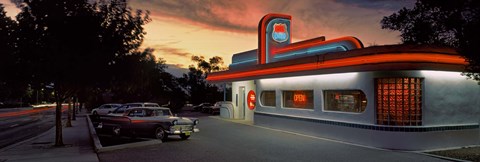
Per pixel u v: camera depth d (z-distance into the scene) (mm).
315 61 16109
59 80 14039
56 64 13070
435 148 12836
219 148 13391
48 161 11039
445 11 10555
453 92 13586
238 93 28922
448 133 13188
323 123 16078
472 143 13711
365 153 12023
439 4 10344
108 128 18078
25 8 13258
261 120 21750
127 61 14258
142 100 47719
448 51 12992
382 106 13305
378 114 13398
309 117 17219
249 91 26938
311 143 14383
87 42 13398
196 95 59469
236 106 29188
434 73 13211
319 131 16359
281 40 23109
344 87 14844
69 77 13703
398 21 12320
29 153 12938
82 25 13289
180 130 15695
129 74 14484
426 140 12672
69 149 14016
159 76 49156
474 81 14141
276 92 20172
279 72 19141
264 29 22844
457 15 10133
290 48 21281
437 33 12070
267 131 18891
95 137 16422
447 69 13062
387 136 12883
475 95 14148
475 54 9602
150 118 16359
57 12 13094
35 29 13242
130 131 16750
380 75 13219
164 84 55406
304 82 17609
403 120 12906
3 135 21406
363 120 13914
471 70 10383
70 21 13250
